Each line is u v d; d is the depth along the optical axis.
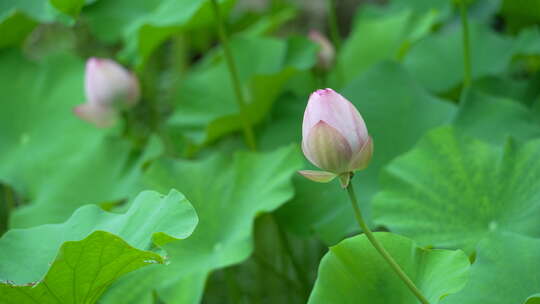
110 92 2.22
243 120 2.21
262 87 2.24
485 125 2.01
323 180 1.54
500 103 2.02
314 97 1.52
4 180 2.36
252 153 2.05
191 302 1.82
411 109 2.12
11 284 1.50
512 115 2.00
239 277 2.40
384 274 1.61
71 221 1.66
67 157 2.35
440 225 1.79
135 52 2.40
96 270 1.52
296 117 2.27
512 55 2.39
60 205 2.24
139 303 1.86
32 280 1.58
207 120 2.39
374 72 2.18
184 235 1.52
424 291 1.58
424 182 1.85
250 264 2.41
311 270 2.42
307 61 2.33
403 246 1.63
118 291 1.88
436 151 1.87
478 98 2.04
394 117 2.12
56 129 2.43
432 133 1.89
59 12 1.98
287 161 1.98
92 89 2.23
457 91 2.44
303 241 2.37
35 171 2.37
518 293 1.57
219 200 2.00
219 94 2.44
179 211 1.56
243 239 1.88
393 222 1.82
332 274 1.61
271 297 2.35
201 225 1.97
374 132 2.12
